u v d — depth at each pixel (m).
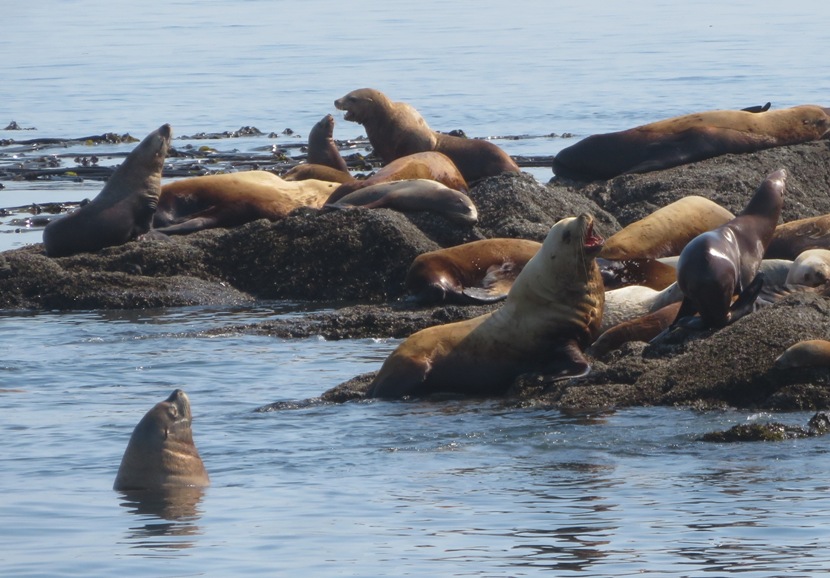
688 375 46.44
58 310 74.94
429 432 43.28
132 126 183.00
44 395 50.84
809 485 34.88
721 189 83.25
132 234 83.19
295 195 87.88
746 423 40.88
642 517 32.41
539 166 127.38
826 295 53.72
